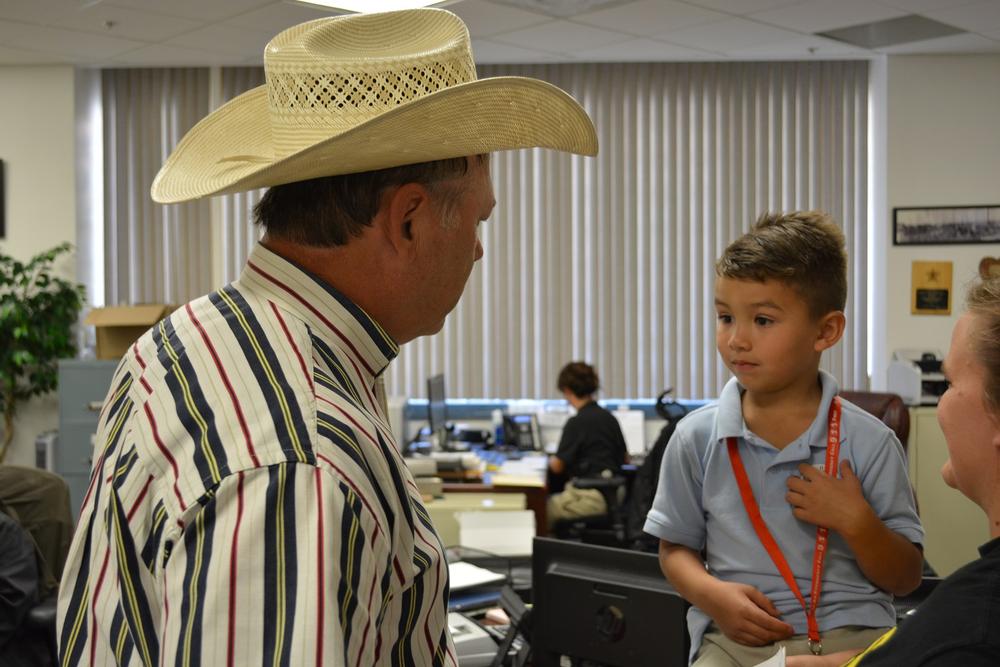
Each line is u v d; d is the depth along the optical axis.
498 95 0.76
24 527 2.80
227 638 0.56
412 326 0.83
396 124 0.71
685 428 1.34
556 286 6.18
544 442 5.96
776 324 1.20
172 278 6.11
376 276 0.78
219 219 6.12
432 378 5.57
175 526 0.61
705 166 6.11
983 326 0.73
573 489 4.94
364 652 0.62
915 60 5.73
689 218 6.11
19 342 5.38
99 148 6.10
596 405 5.16
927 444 4.94
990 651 0.62
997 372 0.70
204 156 1.04
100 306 6.11
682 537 1.33
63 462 5.14
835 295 1.22
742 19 4.95
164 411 0.68
